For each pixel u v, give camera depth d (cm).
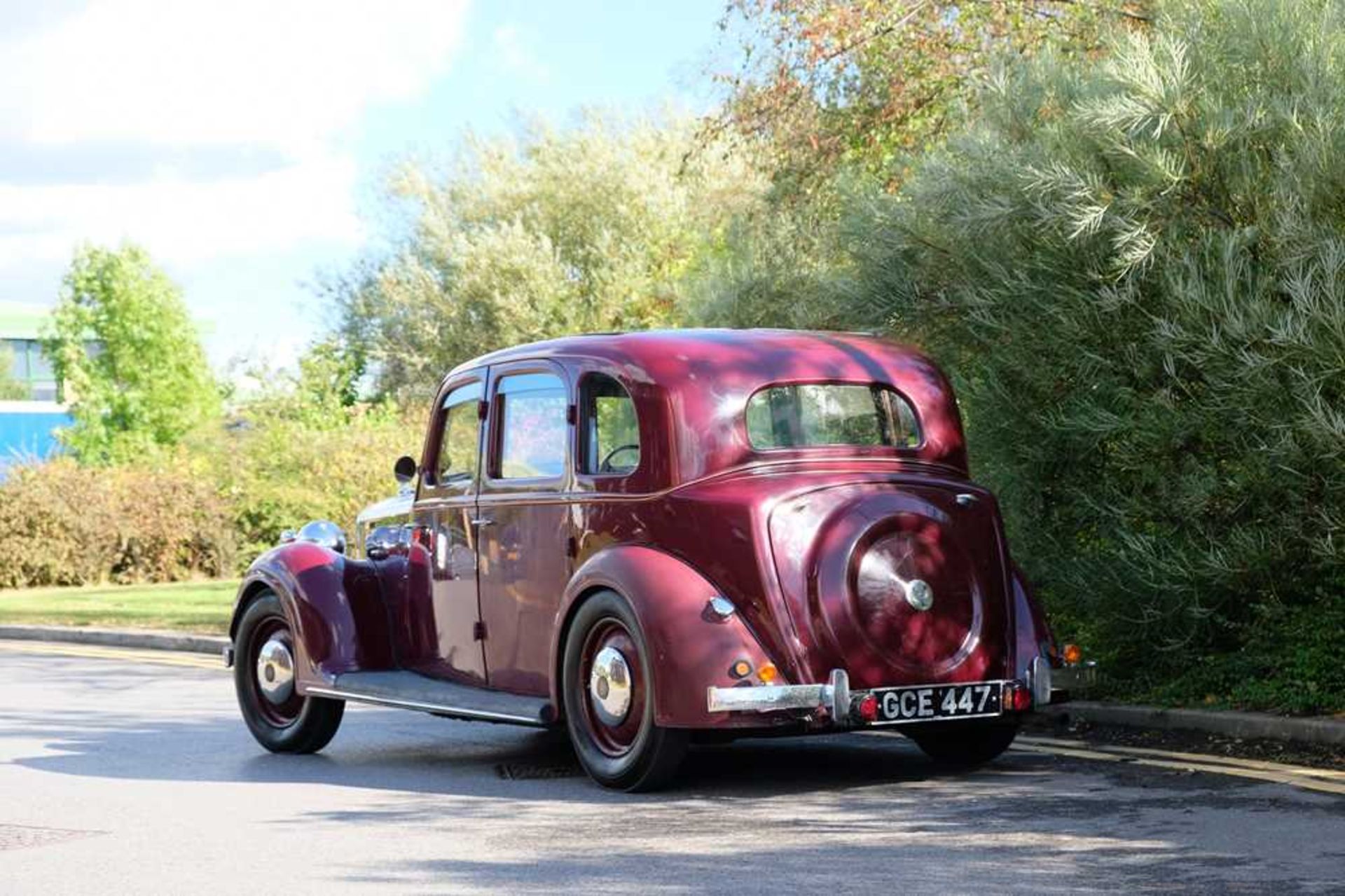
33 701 1202
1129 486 975
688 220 3497
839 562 727
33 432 5128
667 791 754
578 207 3781
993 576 766
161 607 2008
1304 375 812
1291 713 828
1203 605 922
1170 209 902
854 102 1503
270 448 2753
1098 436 937
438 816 715
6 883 599
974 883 547
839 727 721
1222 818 640
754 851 613
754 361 787
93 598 2245
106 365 4584
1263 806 661
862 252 1086
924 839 623
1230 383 866
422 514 902
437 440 902
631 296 3456
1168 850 587
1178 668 946
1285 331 808
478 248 3675
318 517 2656
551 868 596
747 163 1672
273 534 2777
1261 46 891
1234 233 862
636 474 763
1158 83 891
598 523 777
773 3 1519
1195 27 938
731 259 1449
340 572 920
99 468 2812
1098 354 943
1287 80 890
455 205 3994
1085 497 955
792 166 1527
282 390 2841
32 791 805
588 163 3756
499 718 802
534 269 3612
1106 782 736
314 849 648
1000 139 1008
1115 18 1248
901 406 820
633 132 3859
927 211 1030
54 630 1761
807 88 1505
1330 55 882
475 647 855
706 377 770
